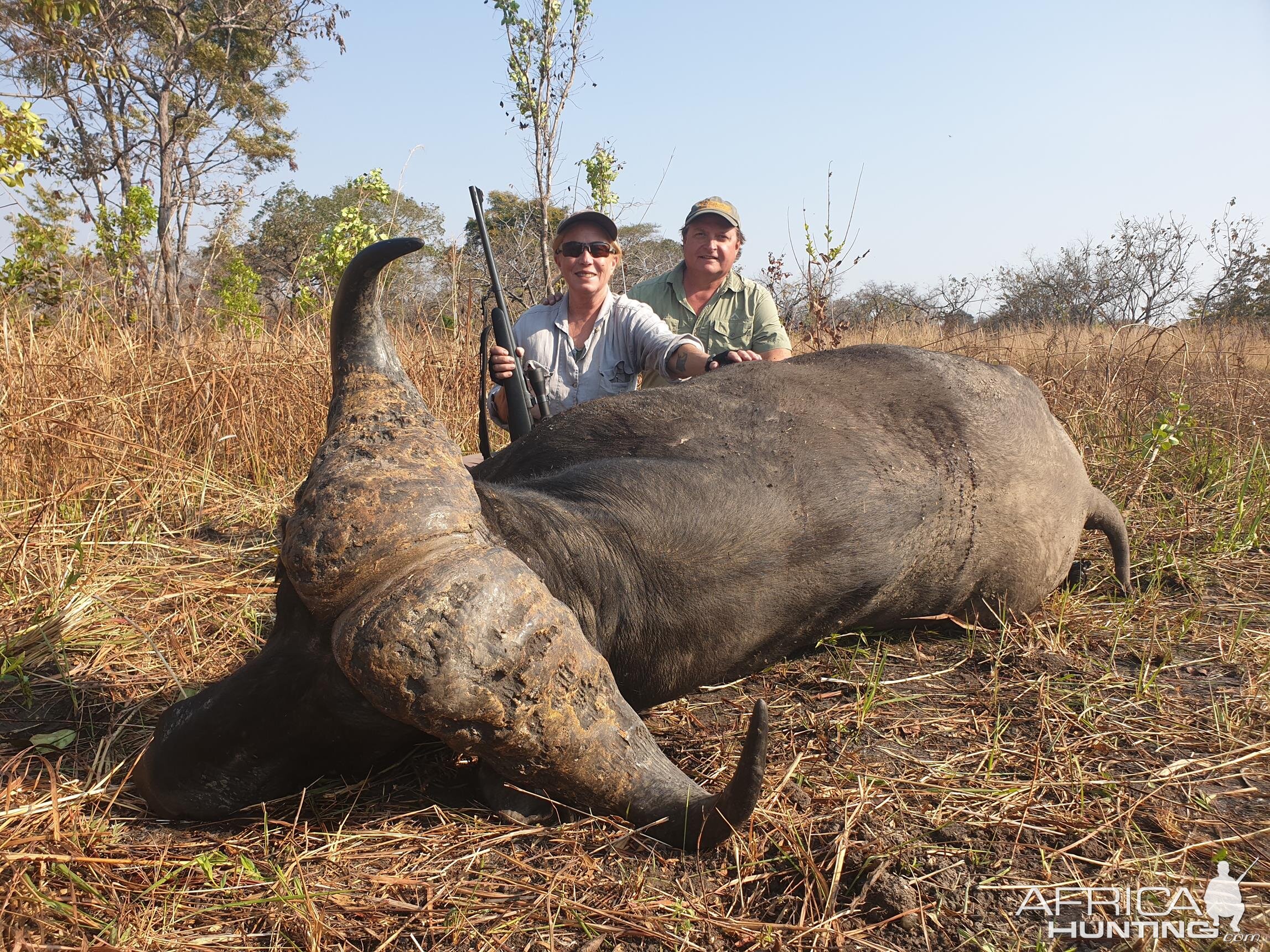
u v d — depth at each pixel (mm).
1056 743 3141
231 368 6590
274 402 6586
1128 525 5469
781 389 3469
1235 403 6867
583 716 2277
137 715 3156
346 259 9445
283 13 26953
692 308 6277
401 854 2434
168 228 25484
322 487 2197
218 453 6297
